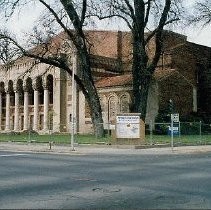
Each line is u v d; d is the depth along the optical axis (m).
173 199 9.92
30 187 11.90
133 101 42.03
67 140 39.09
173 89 58.34
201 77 66.19
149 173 15.44
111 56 71.62
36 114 70.38
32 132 61.66
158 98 55.84
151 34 41.81
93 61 65.00
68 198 10.12
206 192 10.91
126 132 32.66
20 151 30.47
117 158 23.58
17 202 9.60
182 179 13.59
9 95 76.44
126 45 70.62
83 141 36.53
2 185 12.30
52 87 69.12
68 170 16.58
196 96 62.41
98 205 9.24
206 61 67.62
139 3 40.25
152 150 29.56
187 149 30.30
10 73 74.81
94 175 14.80
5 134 60.03
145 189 11.45
